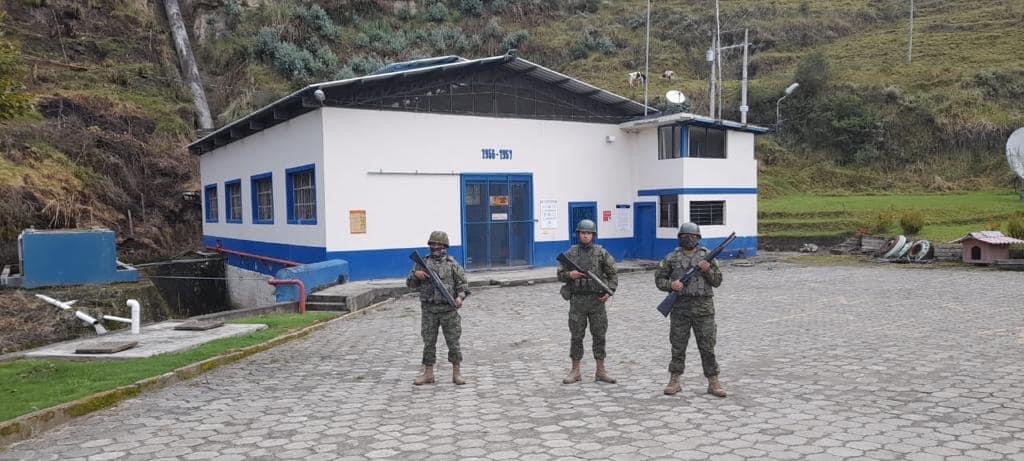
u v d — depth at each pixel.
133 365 8.62
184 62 38.41
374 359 9.26
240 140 22.75
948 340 9.48
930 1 55.44
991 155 35.25
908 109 38.09
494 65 19.30
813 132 38.84
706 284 6.82
